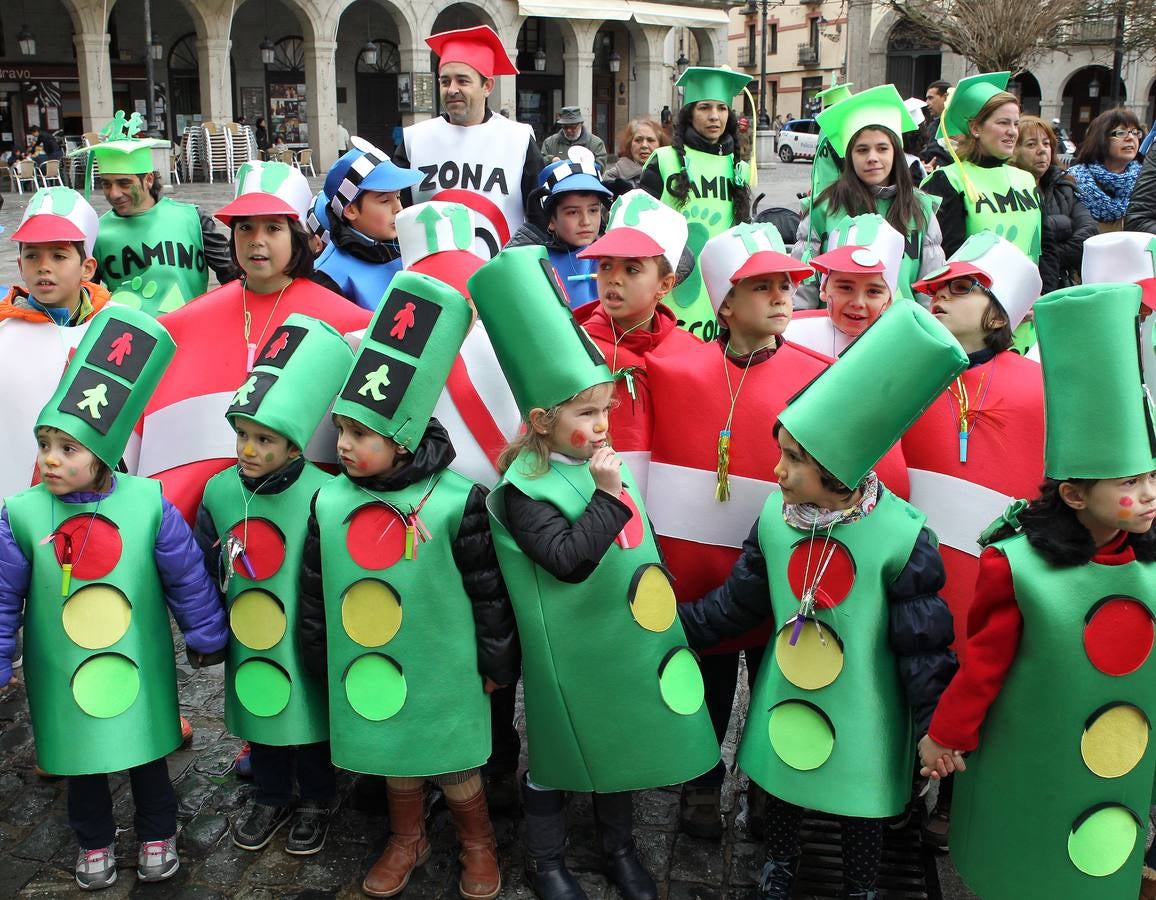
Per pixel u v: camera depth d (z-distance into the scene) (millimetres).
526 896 2918
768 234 3090
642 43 30500
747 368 2996
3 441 3586
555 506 2693
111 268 4652
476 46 4879
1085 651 2309
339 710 2818
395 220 3672
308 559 2887
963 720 2414
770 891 2805
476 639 2828
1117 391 2146
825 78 46125
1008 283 3090
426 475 2809
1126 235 3477
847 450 2424
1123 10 17594
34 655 2834
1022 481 2945
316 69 25672
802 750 2609
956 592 2980
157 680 2891
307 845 3104
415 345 2697
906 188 4250
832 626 2578
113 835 3021
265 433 2844
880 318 2453
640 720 2750
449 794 2904
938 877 2971
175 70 27172
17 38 24734
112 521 2834
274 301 3576
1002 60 16281
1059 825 2385
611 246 2965
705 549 3012
